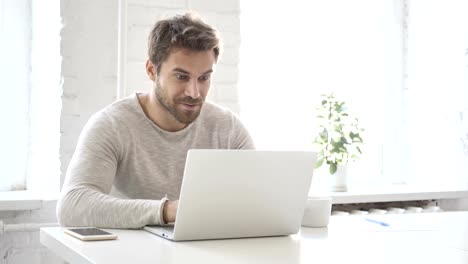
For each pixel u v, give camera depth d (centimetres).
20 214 282
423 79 382
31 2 306
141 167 235
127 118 234
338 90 376
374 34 385
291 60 364
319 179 353
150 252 151
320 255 151
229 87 314
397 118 389
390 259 146
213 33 222
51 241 175
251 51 355
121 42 292
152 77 237
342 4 377
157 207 182
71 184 206
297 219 181
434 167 379
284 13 362
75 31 289
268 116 358
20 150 306
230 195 170
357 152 380
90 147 219
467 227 160
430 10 376
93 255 147
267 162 173
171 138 240
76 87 290
